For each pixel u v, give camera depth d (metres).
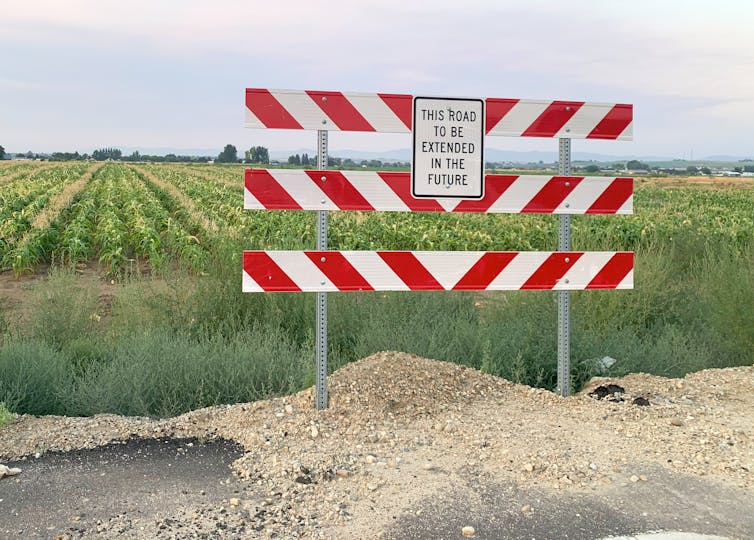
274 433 4.77
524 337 7.03
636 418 5.14
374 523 3.57
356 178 5.23
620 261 5.74
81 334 8.34
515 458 4.36
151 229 17.27
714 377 6.26
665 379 6.15
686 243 13.15
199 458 4.46
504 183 5.50
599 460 4.36
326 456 4.37
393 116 5.27
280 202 5.13
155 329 7.89
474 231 19.47
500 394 5.65
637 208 30.06
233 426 4.94
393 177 5.28
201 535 3.45
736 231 18.53
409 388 5.47
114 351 7.58
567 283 5.66
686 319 8.63
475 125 5.41
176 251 17.12
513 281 5.55
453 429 4.86
